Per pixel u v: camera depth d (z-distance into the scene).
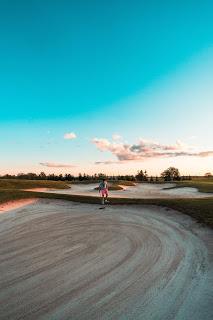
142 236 17.69
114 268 12.83
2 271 12.94
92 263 13.51
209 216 20.97
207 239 16.42
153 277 11.77
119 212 25.44
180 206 25.16
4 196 32.69
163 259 13.69
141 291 10.62
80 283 11.44
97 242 16.75
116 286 11.08
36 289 11.03
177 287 10.83
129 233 18.45
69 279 11.84
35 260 14.18
